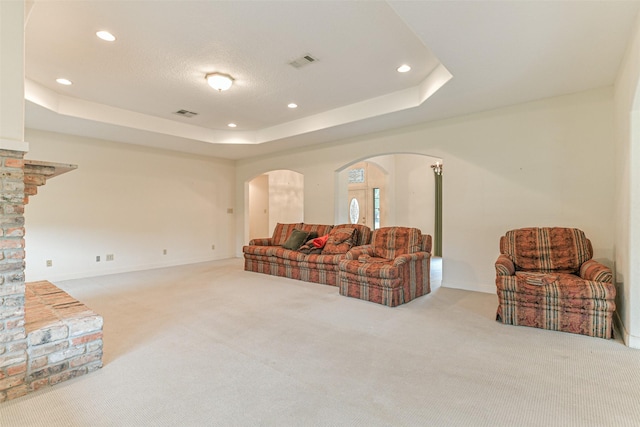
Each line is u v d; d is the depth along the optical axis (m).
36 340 1.91
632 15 2.16
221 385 1.95
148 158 6.29
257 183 9.40
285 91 4.18
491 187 4.25
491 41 2.50
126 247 5.92
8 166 1.83
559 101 3.76
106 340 2.63
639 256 2.45
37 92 3.85
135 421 1.62
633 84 2.36
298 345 2.54
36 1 2.34
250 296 4.04
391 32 2.80
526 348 2.46
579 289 2.70
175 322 3.07
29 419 1.64
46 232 5.02
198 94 4.24
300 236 5.41
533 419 1.63
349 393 1.87
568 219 3.73
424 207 8.17
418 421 1.61
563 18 2.19
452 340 2.63
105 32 2.77
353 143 5.71
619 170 3.04
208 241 7.32
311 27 2.71
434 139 4.73
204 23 2.64
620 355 2.33
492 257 4.26
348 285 4.01
